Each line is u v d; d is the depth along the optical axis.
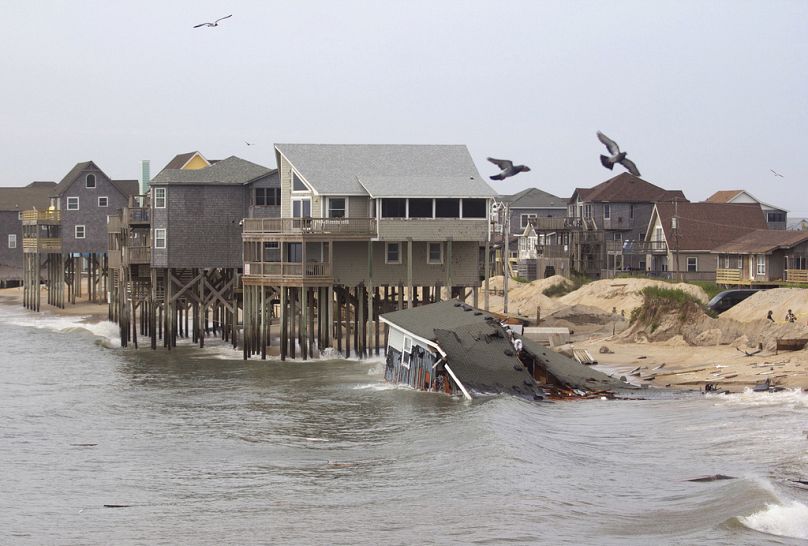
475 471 44.22
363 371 76.44
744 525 34.38
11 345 100.75
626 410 57.94
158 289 100.00
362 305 84.62
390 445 51.00
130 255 96.88
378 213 83.50
